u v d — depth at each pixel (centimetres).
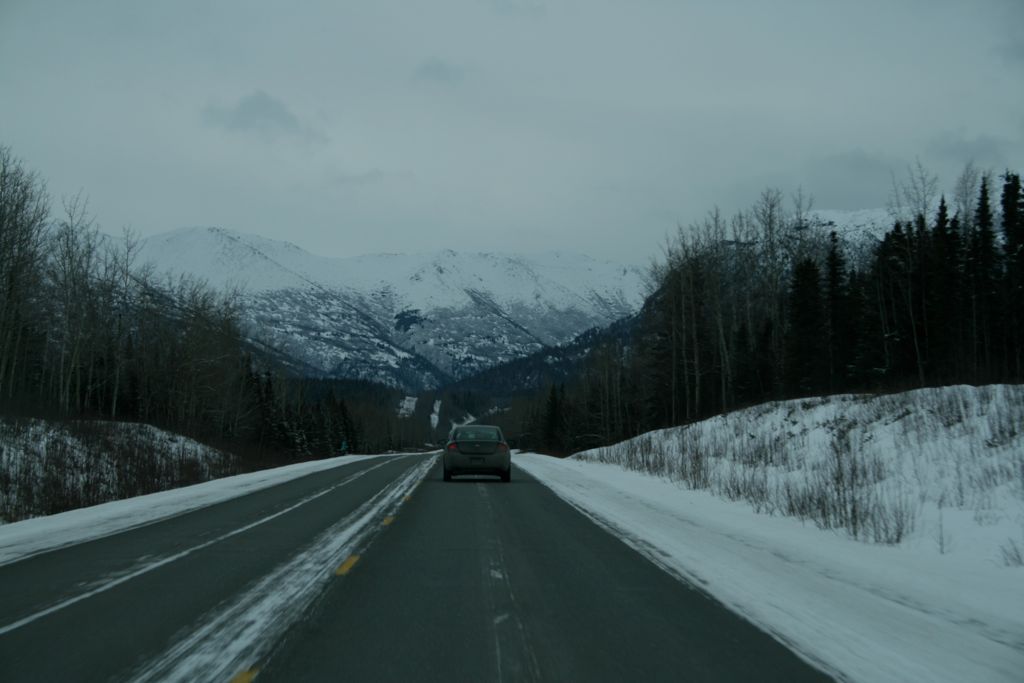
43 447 2900
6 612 757
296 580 921
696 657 620
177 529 1380
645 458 3127
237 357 6681
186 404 6141
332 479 2772
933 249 5200
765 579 931
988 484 1516
